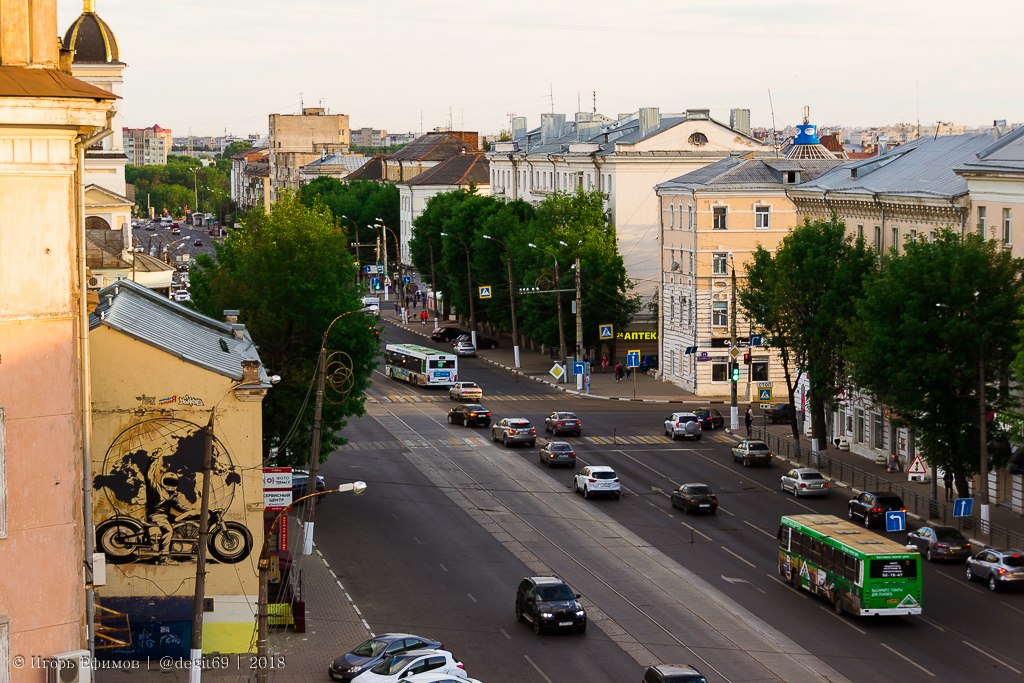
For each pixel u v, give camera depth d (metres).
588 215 147.88
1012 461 79.44
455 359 135.12
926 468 86.62
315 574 66.25
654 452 99.44
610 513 79.88
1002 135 100.25
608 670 51.53
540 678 50.56
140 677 49.91
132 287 64.50
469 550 70.94
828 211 108.69
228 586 52.34
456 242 165.88
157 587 52.16
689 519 78.50
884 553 57.69
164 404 51.72
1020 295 75.75
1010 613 59.84
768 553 70.81
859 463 96.44
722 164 133.88
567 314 140.62
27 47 25.84
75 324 26.83
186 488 52.06
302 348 80.88
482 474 91.25
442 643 55.22
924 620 58.75
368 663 49.78
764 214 126.12
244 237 88.44
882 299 77.38
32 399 25.36
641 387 132.00
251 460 52.31
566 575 66.19
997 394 76.06
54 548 25.69
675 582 65.00
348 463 94.56
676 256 132.38
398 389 135.50
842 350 84.56
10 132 24.95
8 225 25.08
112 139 126.56
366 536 73.75
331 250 84.38
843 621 58.59
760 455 94.25
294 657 53.31
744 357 119.38
